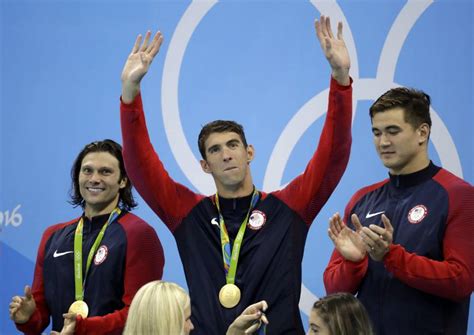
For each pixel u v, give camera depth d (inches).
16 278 854.5
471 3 857.5
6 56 873.5
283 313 568.4
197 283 582.6
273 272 575.5
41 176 864.3
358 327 454.6
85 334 591.2
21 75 872.3
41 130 867.4
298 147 860.0
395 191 592.4
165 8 878.4
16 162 864.9
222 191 605.0
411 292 559.2
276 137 861.8
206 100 868.0
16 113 869.2
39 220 860.6
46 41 874.8
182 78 869.2
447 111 849.5
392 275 567.2
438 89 852.0
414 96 580.1
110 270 633.0
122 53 875.4
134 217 661.9
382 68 856.3
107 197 659.4
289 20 872.3
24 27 876.0
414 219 569.3
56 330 641.0
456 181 570.9
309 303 841.5
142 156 601.6
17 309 625.9
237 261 583.2
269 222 592.4
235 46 872.3
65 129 867.4
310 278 843.4
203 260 588.7
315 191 593.0
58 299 642.2
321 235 847.1
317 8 869.8
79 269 642.2
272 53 869.8
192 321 576.4
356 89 854.5
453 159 844.6
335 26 864.3
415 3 861.2
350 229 583.2
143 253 642.2
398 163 578.6
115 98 871.7
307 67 866.8
